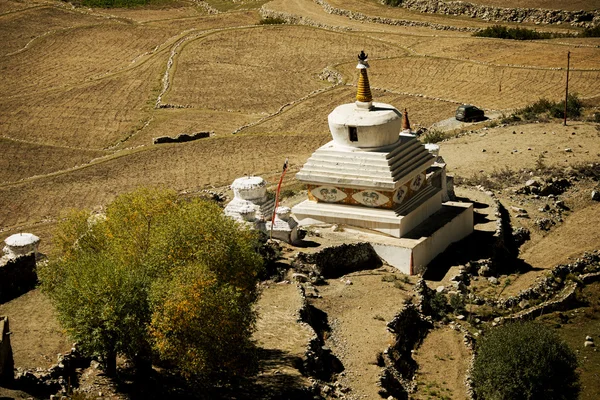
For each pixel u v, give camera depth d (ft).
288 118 312.71
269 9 494.18
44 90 367.25
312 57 399.24
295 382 125.08
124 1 531.09
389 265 168.76
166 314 116.16
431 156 182.09
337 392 126.93
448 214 182.39
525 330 138.41
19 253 152.15
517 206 203.21
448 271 170.81
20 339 130.62
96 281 119.55
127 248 131.44
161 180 245.45
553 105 276.00
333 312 149.69
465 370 140.67
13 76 392.47
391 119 172.14
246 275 130.52
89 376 124.36
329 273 164.14
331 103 328.70
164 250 127.65
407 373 138.41
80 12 500.33
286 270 157.99
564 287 172.24
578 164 223.51
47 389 119.14
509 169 222.07
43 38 446.60
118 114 330.13
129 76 383.65
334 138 176.65
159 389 122.93
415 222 175.94
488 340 138.51
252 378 125.59
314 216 176.65
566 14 432.25
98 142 299.17
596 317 164.04
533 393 132.46
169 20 484.33
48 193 237.04
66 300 120.47
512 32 409.69
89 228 143.84
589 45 378.94
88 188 240.73
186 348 117.19
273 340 135.13
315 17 470.39
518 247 187.42
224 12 507.30
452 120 290.35
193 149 273.13
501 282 171.73
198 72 380.37
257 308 144.66
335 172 173.88
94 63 410.93
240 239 132.36
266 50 411.34
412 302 155.02
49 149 285.84
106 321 117.39
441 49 393.29
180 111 330.54
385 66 372.17
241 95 349.41
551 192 210.79
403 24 450.71
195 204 137.39
